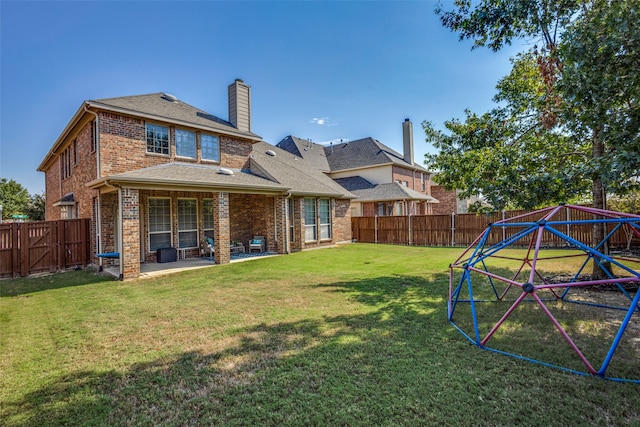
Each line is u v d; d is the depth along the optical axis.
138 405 3.23
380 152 28.83
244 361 4.10
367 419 2.87
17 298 7.77
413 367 3.80
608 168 5.30
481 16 7.55
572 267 9.84
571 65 5.60
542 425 2.74
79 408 3.20
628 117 5.34
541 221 4.42
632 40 4.85
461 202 34.31
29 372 3.98
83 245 12.55
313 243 17.14
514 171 7.39
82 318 6.06
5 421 3.02
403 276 9.30
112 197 12.09
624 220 3.98
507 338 4.61
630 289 7.19
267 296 7.33
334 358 4.09
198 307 6.60
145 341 4.88
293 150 28.72
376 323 5.35
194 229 14.44
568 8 7.01
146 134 12.58
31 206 38.50
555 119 7.41
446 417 2.86
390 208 26.48
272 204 15.57
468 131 9.76
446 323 5.28
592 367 3.65
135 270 9.77
